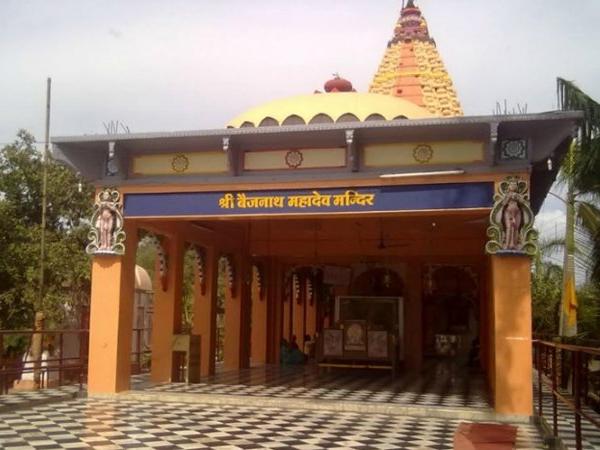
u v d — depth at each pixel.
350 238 19.58
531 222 11.07
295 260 22.55
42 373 14.44
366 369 18.75
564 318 17.25
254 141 12.30
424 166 11.68
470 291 24.81
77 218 19.77
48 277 18.23
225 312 19.19
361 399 12.50
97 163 13.06
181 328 15.14
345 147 12.09
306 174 12.08
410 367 19.91
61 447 7.78
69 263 18.27
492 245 11.16
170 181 12.65
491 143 10.96
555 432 8.23
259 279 21.58
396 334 18.94
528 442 8.59
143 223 13.48
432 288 24.52
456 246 18.95
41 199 19.36
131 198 12.90
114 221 12.87
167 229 14.51
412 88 27.14
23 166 19.17
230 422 9.94
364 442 8.45
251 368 19.36
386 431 9.38
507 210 11.14
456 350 27.36
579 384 6.45
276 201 12.21
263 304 21.64
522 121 10.81
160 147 12.73
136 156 12.99
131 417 10.29
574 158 12.52
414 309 20.17
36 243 18.11
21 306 18.33
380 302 20.06
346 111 13.80
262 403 12.02
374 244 19.50
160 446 7.93
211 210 12.49
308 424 9.91
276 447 7.99
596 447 7.57
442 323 27.88
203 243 16.50
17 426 9.33
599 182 12.02
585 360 10.68
